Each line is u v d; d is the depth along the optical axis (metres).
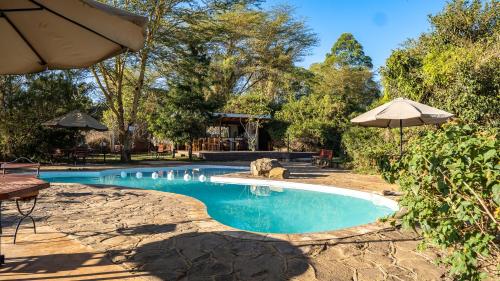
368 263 4.15
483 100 12.70
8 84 16.45
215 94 33.41
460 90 13.23
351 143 17.22
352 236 5.23
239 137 29.55
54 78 17.56
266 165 13.88
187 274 3.73
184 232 5.33
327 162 18.42
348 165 16.80
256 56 37.78
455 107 13.31
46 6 2.62
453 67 13.42
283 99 39.38
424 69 14.74
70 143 19.05
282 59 37.47
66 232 5.26
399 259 4.28
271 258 4.26
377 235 5.30
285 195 11.44
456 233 2.46
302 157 25.55
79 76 18.89
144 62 18.98
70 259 4.10
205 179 14.22
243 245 4.73
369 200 9.62
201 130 22.03
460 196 2.49
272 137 28.64
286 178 13.07
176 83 20.94
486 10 16.09
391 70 16.34
